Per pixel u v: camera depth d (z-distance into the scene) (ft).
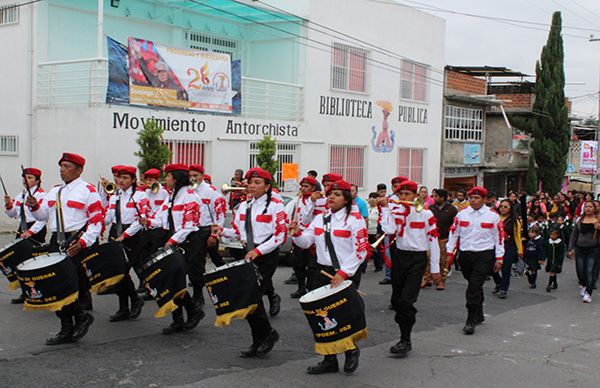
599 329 31.71
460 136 104.78
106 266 26.78
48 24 57.11
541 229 45.47
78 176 26.18
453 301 37.40
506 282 39.68
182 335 26.66
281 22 73.15
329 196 22.65
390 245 26.30
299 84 72.08
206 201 31.48
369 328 29.99
